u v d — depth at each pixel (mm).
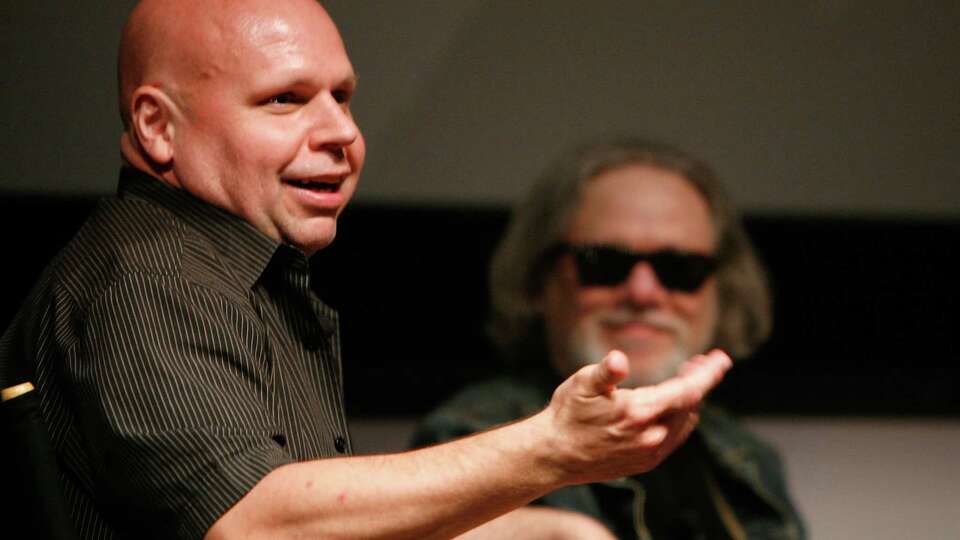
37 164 8031
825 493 8977
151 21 4488
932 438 9070
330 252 8633
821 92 9055
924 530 9023
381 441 8750
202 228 4371
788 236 9031
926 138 9109
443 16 8688
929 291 9094
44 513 3883
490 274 8500
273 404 4062
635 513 7348
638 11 8898
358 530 3637
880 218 9070
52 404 4152
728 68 8977
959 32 9148
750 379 8922
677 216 8109
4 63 7992
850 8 9070
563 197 8227
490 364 8695
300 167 4375
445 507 3645
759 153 8992
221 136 4355
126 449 3818
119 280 4031
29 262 8062
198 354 3938
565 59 8820
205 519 3711
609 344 8023
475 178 8727
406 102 8680
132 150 4551
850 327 9031
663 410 3646
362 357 8664
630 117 8875
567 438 3621
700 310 8141
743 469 7762
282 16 4426
